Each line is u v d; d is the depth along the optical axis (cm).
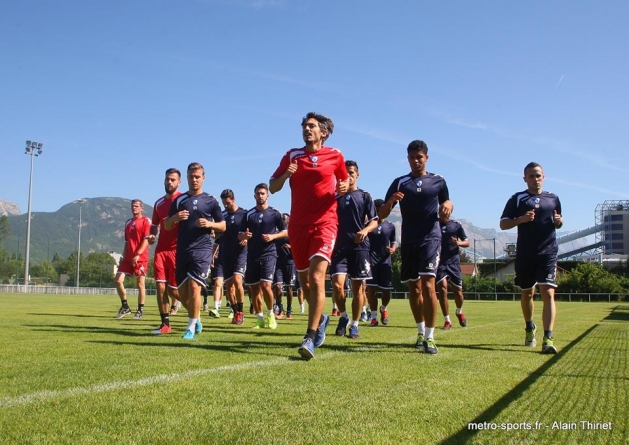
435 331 889
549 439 259
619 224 10550
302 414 296
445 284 969
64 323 961
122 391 344
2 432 258
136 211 1166
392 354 545
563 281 4606
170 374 404
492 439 258
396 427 275
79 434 256
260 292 955
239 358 492
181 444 245
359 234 653
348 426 275
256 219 946
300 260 578
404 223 616
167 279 767
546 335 599
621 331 879
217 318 1262
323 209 563
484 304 2798
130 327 874
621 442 255
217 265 1334
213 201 697
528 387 377
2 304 2025
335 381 386
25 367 432
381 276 1080
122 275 1159
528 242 662
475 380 401
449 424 281
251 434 260
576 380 405
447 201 606
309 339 505
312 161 569
